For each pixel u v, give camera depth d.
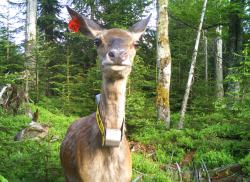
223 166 8.12
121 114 3.83
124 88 3.79
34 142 6.69
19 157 5.95
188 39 20.78
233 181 7.81
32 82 15.45
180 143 9.94
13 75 10.39
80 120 4.87
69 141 4.54
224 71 23.23
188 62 19.41
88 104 14.88
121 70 3.51
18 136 8.02
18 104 11.84
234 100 11.27
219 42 21.53
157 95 12.44
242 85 10.77
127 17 17.02
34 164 6.04
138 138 10.55
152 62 19.06
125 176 3.99
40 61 15.36
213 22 20.62
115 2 17.23
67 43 19.53
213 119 12.30
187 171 8.16
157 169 8.13
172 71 18.55
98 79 14.56
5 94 11.53
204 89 16.02
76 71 18.88
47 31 24.56
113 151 3.90
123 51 3.49
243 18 17.62
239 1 17.73
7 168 5.79
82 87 15.15
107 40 3.68
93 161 3.92
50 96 17.22
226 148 9.37
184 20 21.20
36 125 8.63
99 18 16.88
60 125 11.38
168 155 9.49
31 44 15.22
